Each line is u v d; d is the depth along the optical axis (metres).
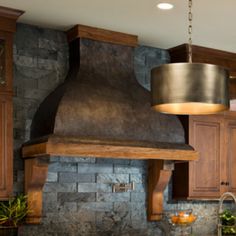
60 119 3.97
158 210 4.98
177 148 4.52
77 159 4.63
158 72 2.81
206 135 5.24
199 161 5.16
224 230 4.04
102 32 4.58
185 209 5.34
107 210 4.75
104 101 4.26
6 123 4.06
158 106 3.04
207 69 2.71
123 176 4.88
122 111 4.31
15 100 4.36
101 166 4.76
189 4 3.74
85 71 4.44
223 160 5.36
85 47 4.50
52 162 4.49
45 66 4.54
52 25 4.51
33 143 4.11
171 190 5.26
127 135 4.27
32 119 4.42
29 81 4.44
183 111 3.13
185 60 5.16
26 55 4.45
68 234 4.50
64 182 4.53
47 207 4.42
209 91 2.71
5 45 4.11
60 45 4.64
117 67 4.64
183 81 2.71
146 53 5.20
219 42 5.02
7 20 4.12
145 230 4.98
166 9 4.04
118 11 4.11
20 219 4.03
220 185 5.30
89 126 4.09
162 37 4.87
